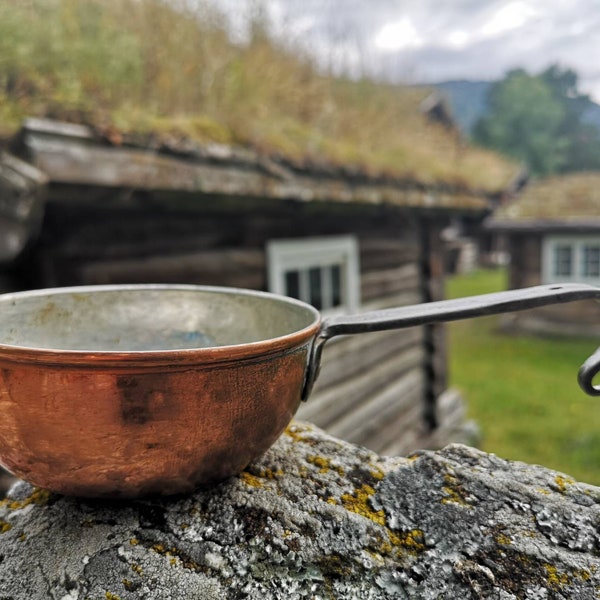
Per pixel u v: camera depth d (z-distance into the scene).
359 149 2.91
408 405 3.75
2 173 1.21
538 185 9.25
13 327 0.68
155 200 1.69
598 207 7.88
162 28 2.63
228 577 0.49
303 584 0.48
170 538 0.53
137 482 0.50
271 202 2.11
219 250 2.34
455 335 8.59
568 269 8.01
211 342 0.79
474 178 4.03
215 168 1.75
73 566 0.51
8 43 1.69
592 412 4.98
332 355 2.98
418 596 0.47
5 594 0.50
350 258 3.07
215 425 0.49
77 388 0.44
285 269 2.67
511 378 6.16
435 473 0.62
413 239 3.74
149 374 0.44
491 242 17.00
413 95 5.10
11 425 0.47
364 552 0.51
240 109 2.45
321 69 3.98
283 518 0.55
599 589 0.46
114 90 1.98
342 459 0.66
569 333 8.08
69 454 0.47
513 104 25.08
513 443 4.31
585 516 0.53
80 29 2.19
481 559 0.50
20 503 0.62
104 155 1.42
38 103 1.54
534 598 0.45
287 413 0.56
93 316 0.77
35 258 1.77
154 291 0.81
